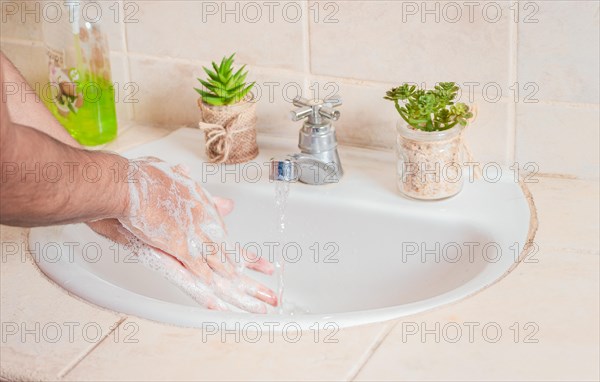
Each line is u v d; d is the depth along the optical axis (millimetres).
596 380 856
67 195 893
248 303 1097
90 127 1355
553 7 1116
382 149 1300
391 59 1231
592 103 1149
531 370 874
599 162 1181
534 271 1030
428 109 1118
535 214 1140
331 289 1239
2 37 1468
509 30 1149
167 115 1421
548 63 1148
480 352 903
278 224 1252
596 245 1067
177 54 1365
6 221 885
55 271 1080
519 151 1214
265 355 918
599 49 1117
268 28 1285
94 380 893
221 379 887
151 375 897
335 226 1223
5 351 940
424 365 890
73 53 1320
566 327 932
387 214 1186
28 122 1123
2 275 1085
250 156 1309
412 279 1189
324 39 1258
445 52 1197
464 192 1198
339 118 1297
